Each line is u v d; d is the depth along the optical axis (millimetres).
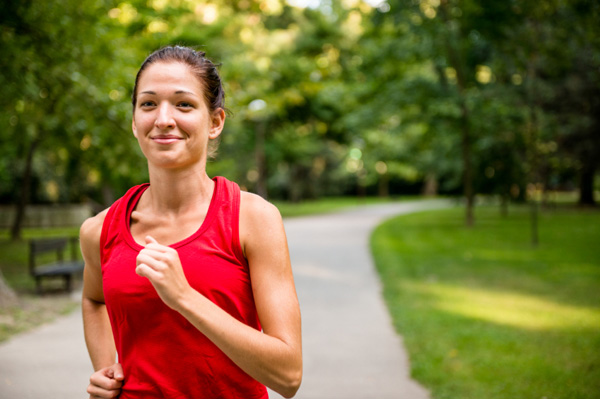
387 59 19750
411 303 7027
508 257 11477
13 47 6926
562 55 17875
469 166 19922
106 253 1298
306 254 12734
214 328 1087
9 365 4695
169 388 1209
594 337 5297
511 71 19703
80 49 7430
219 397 1229
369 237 16750
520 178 21688
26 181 16797
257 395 1278
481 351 4859
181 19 13102
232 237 1239
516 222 21641
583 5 13258
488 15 17234
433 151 22812
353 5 20750
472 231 17969
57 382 4289
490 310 6574
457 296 7477
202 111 1262
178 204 1280
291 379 1172
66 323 6254
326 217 26953
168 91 1227
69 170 15344
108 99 7922
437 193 58750
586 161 25328
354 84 23266
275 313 1204
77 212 22938
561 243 14109
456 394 3883
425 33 17859
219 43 18672
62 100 7906
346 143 29594
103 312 1509
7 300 7055
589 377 4141
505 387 3971
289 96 22297
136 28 9898
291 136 29969
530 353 4785
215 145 1465
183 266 1204
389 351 5121
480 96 18625
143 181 9188
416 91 19078
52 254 13164
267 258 1241
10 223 22094
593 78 23078
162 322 1207
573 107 23875
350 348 5238
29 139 11547
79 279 9516
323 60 25688
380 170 52500
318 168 53031
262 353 1117
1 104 8070
